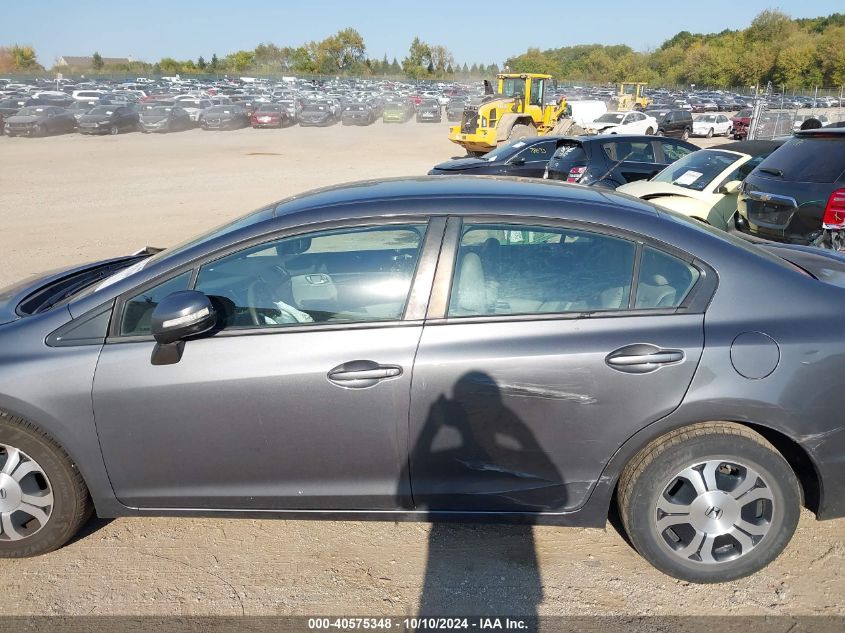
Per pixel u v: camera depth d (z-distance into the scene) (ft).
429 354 9.08
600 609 9.05
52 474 9.75
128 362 9.36
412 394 9.09
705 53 379.76
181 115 126.62
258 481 9.66
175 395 9.29
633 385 8.89
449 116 163.63
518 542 10.49
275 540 10.66
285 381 9.18
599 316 9.16
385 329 9.22
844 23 442.09
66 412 9.42
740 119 116.88
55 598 9.44
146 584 9.70
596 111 135.33
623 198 10.66
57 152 86.28
